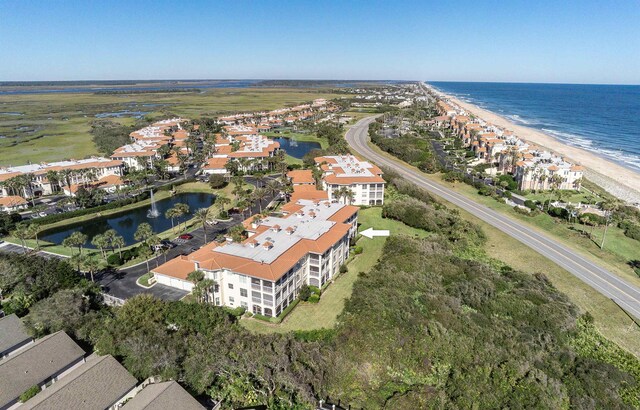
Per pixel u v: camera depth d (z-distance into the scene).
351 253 104.06
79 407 51.19
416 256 98.00
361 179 139.25
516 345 70.75
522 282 92.06
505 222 130.88
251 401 58.16
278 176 181.75
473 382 63.16
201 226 123.56
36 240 110.38
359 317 73.06
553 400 60.69
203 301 77.06
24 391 54.41
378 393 61.69
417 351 67.94
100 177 172.62
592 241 117.31
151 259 100.12
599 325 81.06
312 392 60.31
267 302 75.06
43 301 71.06
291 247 83.44
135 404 52.00
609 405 60.75
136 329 65.12
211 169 188.75
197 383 58.25
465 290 85.44
